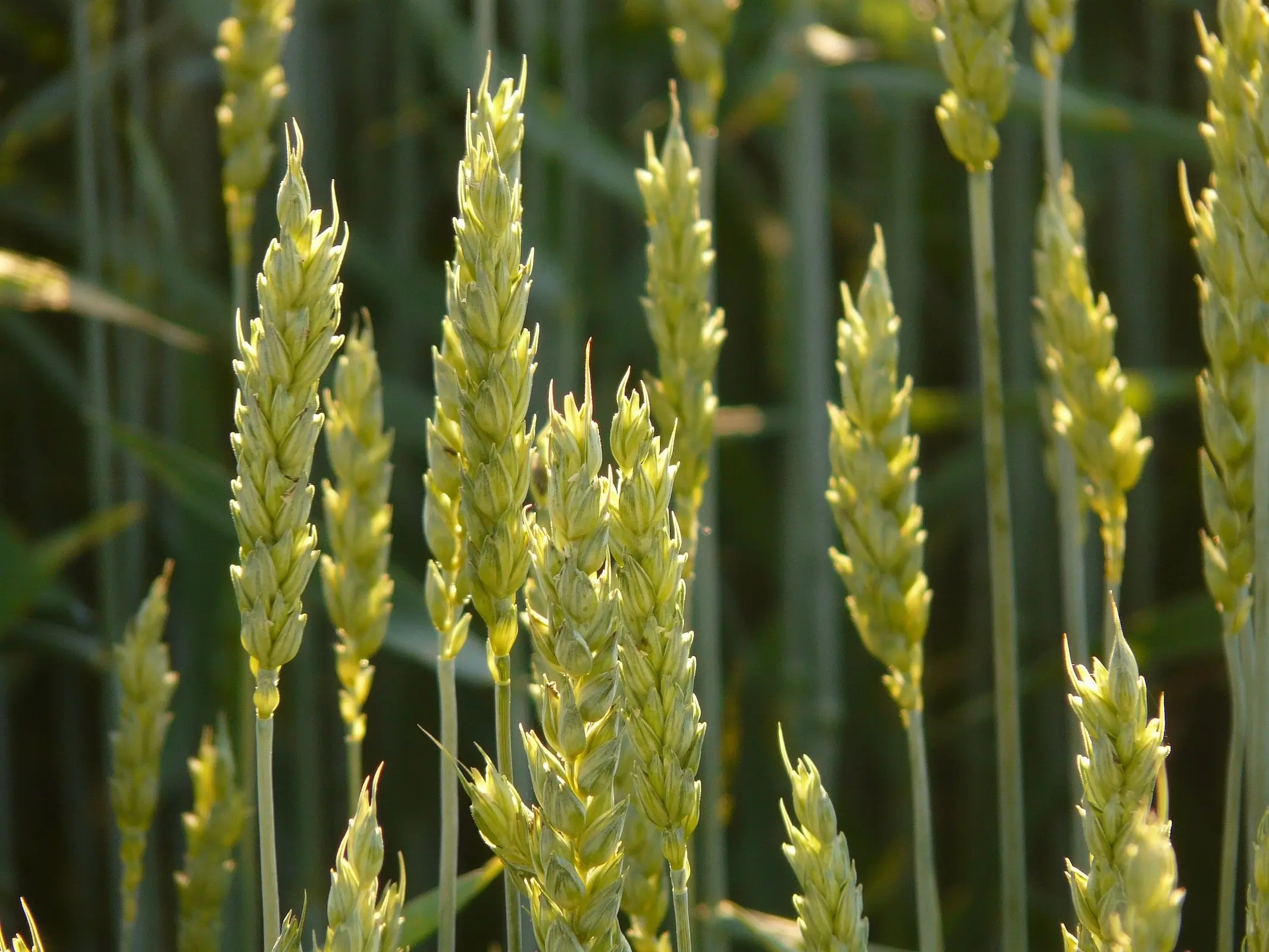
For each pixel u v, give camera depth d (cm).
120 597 120
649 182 95
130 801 97
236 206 103
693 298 96
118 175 122
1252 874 91
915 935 126
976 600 151
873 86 135
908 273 152
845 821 133
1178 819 141
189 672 121
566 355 130
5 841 125
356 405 93
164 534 132
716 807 101
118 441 110
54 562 112
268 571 87
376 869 88
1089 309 96
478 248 87
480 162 87
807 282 133
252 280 133
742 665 104
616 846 85
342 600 94
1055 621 149
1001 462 97
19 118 128
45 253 152
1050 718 135
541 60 148
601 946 86
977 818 138
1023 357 150
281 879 120
